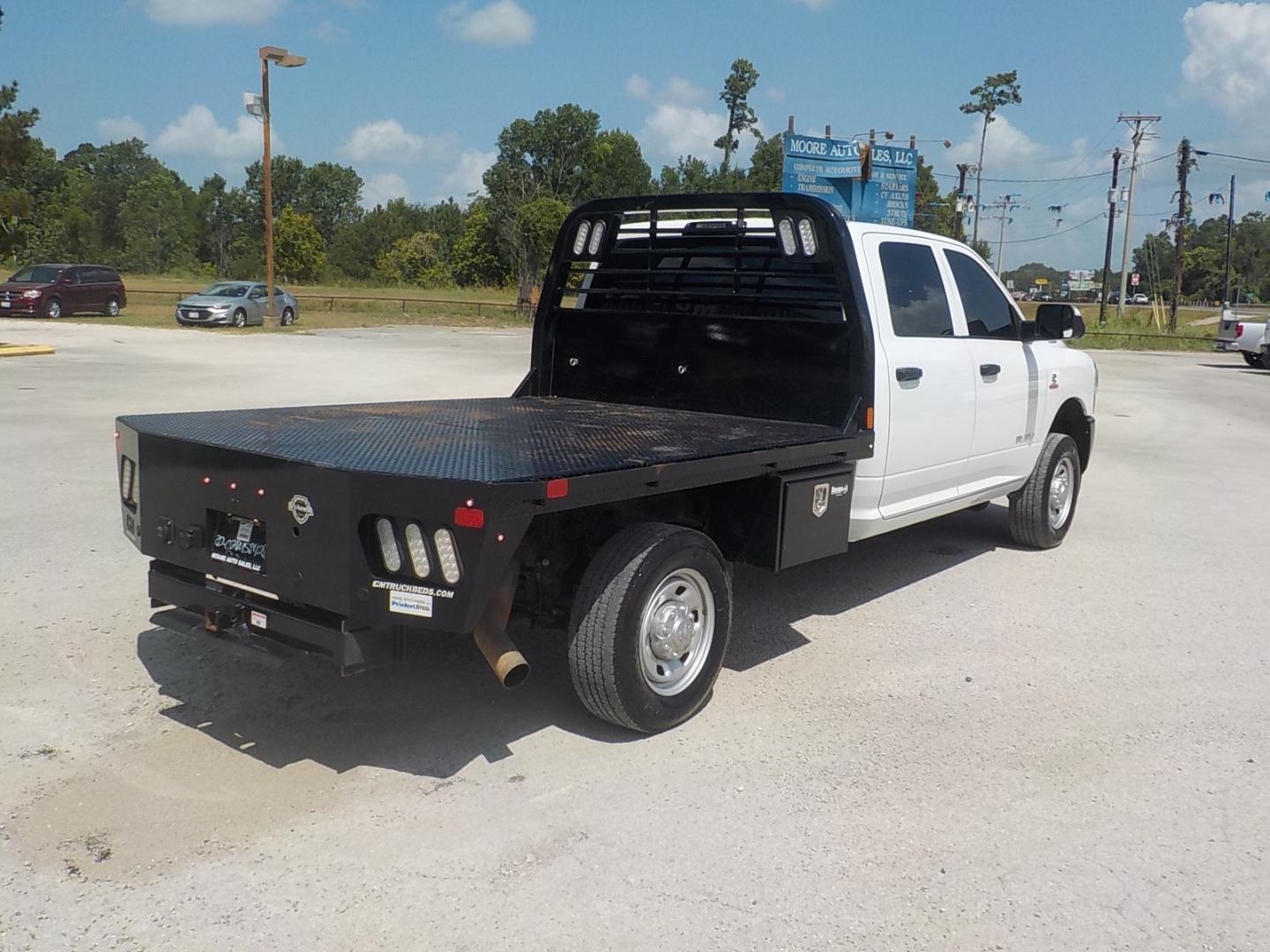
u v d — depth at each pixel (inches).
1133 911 126.3
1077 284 4210.1
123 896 124.0
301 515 146.6
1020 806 151.6
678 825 143.7
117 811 143.2
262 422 191.0
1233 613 247.9
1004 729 178.4
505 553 137.1
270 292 1326.3
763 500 182.9
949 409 241.6
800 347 221.0
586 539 172.6
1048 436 299.0
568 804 148.6
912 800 152.6
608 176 3253.0
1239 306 5162.4
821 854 137.3
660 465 155.2
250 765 157.6
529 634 220.2
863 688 195.8
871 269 218.7
